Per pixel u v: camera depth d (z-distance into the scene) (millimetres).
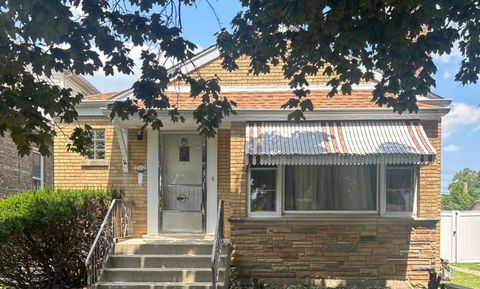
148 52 7914
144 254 10398
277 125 11250
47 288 10531
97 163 12406
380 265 10977
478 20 7000
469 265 16734
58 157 12430
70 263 10508
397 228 11023
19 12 5348
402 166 11242
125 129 12188
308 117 11172
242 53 8094
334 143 10531
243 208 11203
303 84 9070
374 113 11039
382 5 5973
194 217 12258
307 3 5645
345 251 11023
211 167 12250
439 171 11094
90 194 10930
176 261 10156
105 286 9469
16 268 10438
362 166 11406
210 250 10453
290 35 7590
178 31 7148
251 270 11062
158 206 12219
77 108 12469
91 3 6625
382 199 11141
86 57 7316
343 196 11367
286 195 11391
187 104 11531
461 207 44625
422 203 11055
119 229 11055
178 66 10680
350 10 5918
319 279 10984
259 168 11367
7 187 16766
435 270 10875
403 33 6473
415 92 8297
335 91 8633
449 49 7082
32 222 9703
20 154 6738
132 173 12320
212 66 12141
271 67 11945
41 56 6801
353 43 6387
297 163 10273
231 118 11273
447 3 6410
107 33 7121
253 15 7434
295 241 11094
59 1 5309
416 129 10914
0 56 6129
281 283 10922
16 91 6672
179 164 12406
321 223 11094
